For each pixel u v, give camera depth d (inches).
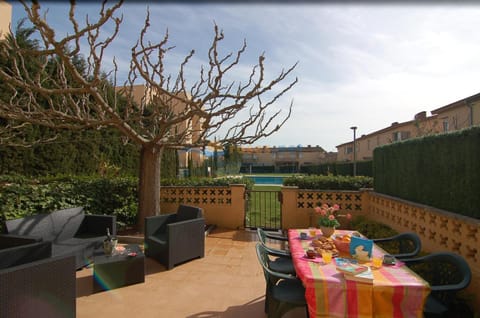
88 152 315.9
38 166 261.6
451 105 480.7
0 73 146.1
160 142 239.6
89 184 243.0
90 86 156.3
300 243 124.3
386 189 227.6
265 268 101.9
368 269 88.3
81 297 133.2
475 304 111.7
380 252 112.9
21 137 246.2
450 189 139.9
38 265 93.3
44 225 167.8
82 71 301.9
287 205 270.2
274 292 104.6
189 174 619.2
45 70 268.5
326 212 136.1
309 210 266.7
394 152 211.6
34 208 194.1
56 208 207.6
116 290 141.3
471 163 124.4
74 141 288.0
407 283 80.4
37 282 92.8
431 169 158.4
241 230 270.8
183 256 178.1
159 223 200.7
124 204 263.3
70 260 103.9
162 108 222.8
